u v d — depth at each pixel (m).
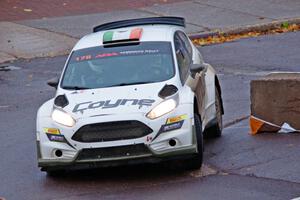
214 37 74.00
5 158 41.62
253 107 42.81
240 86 55.59
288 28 76.62
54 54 69.88
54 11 83.62
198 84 39.47
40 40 73.62
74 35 74.81
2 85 60.34
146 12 82.06
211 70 43.53
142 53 39.59
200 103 39.06
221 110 44.50
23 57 69.06
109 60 39.50
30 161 40.78
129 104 35.66
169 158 35.31
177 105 35.81
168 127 35.22
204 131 42.72
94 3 86.75
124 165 36.75
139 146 35.00
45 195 35.03
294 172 35.81
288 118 42.25
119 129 35.06
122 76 38.34
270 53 66.56
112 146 35.03
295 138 41.34
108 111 35.38
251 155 38.94
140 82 37.78
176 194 33.72
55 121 36.06
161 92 36.47
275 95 42.16
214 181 35.25
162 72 38.25
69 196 34.62
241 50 68.50
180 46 41.12
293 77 42.59
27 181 37.44
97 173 38.09
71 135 35.41
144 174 37.25
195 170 37.12
